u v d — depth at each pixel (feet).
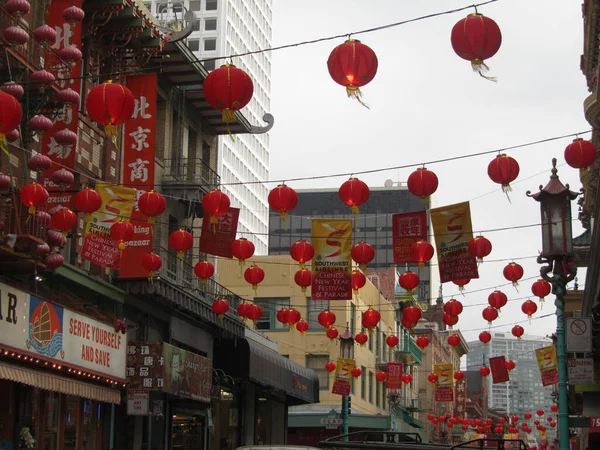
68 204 75.36
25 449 74.84
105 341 84.94
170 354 95.14
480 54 42.52
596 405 103.86
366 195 63.31
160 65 108.68
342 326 176.65
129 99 50.31
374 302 204.95
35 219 64.95
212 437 125.39
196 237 122.01
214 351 128.57
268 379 134.10
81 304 82.38
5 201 64.08
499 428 257.96
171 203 111.96
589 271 91.97
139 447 99.76
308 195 426.92
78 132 87.97
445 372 157.79
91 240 77.51
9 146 73.56
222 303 96.78
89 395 81.41
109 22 92.94
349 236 77.25
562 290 71.46
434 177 62.49
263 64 489.26
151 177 91.35
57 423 82.79
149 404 101.96
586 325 81.56
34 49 73.87
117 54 96.17
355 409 184.34
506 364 126.62
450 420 232.12
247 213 453.99
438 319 337.52
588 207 118.21
